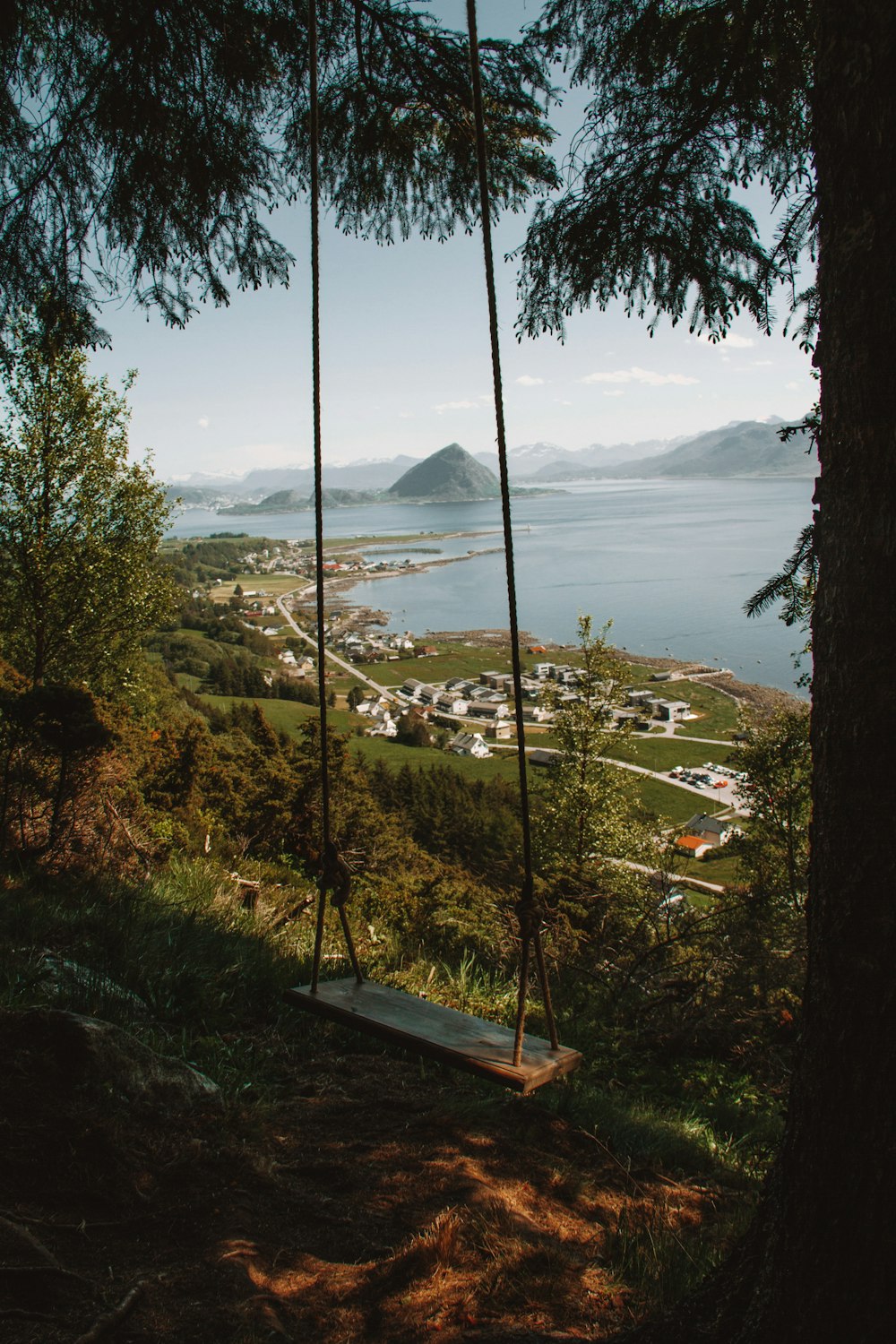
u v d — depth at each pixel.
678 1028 5.16
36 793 6.01
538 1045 2.41
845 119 1.58
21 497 13.24
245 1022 3.77
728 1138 3.84
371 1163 2.76
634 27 3.73
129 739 10.05
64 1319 1.81
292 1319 1.99
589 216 4.23
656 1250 2.40
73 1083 2.56
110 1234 2.16
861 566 1.58
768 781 10.51
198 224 4.58
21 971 3.22
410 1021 2.57
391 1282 2.15
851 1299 1.59
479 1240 2.35
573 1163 3.03
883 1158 1.57
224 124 4.36
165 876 6.12
